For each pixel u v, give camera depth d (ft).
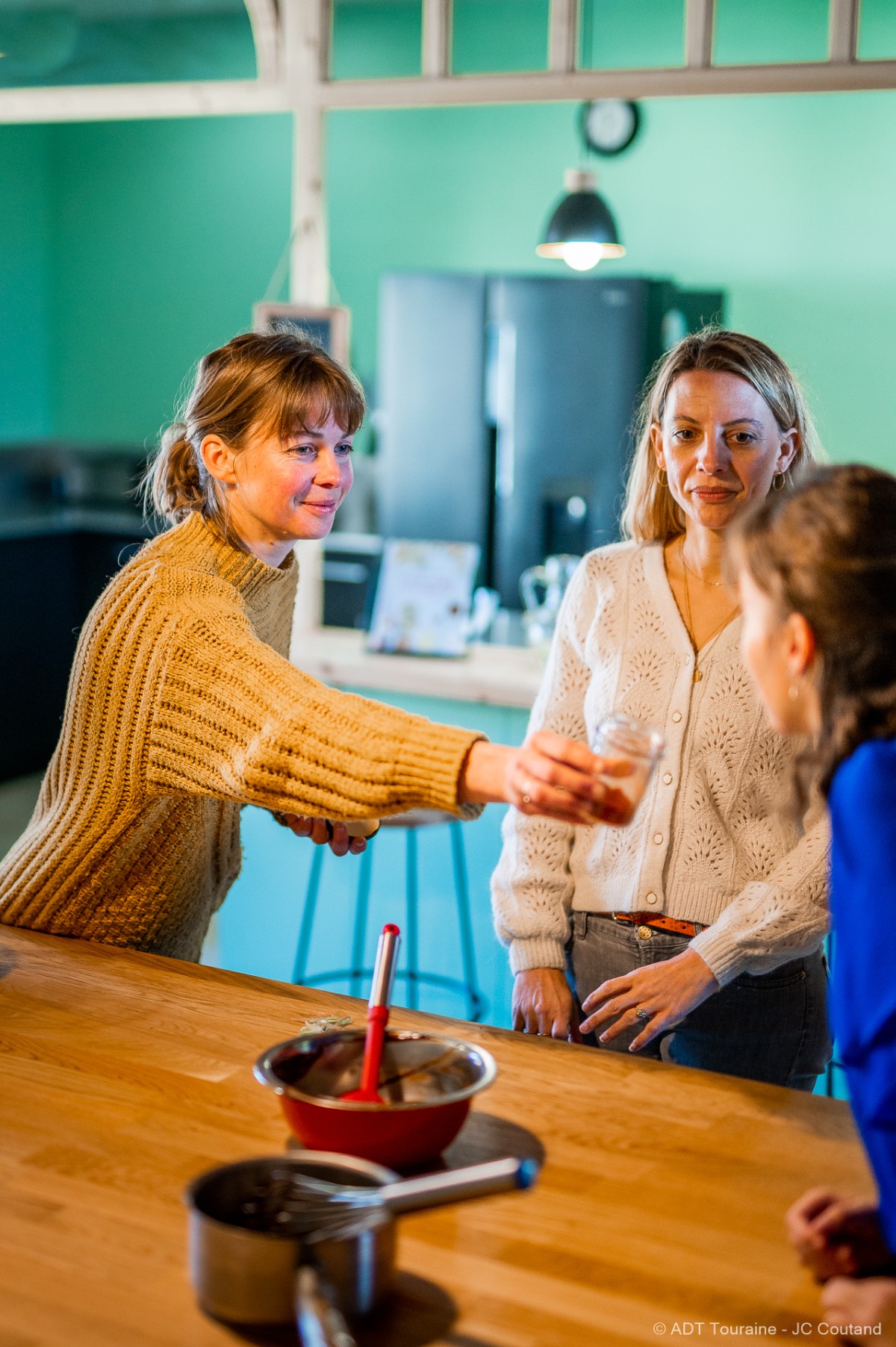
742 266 20.36
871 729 3.37
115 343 24.31
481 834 11.46
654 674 5.98
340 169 22.48
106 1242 3.51
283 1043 3.98
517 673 11.37
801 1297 3.35
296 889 12.14
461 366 16.93
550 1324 3.23
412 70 21.25
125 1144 3.99
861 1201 3.40
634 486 6.40
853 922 3.12
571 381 16.61
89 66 18.30
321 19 11.14
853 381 20.04
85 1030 4.76
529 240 21.42
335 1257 3.11
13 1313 3.23
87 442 23.40
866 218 19.56
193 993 5.11
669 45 19.13
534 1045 4.79
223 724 4.85
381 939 4.23
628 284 16.19
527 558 17.16
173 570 5.23
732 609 5.98
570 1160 3.98
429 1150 3.76
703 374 5.81
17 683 19.86
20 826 18.12
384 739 4.46
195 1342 3.14
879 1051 3.04
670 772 5.88
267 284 22.84
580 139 20.71
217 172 22.84
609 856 6.03
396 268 22.43
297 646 12.42
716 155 20.17
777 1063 5.98
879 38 16.21
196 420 5.52
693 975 5.47
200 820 5.62
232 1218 3.31
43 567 20.07
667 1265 3.47
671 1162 3.98
